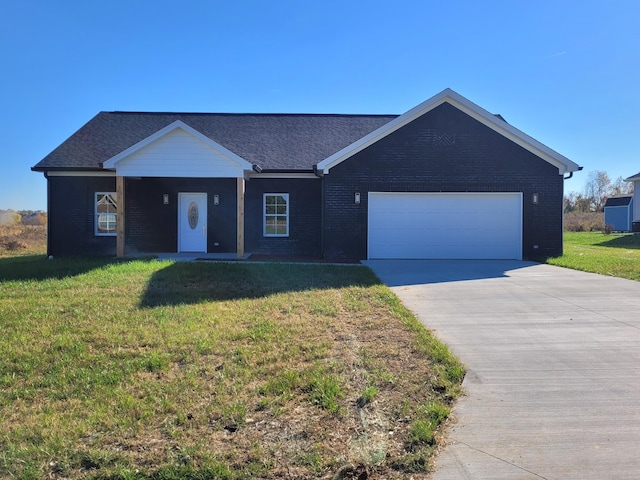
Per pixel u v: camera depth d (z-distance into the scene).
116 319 6.21
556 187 14.52
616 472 2.88
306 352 4.94
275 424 3.43
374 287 8.75
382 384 4.13
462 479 2.83
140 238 15.62
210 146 13.45
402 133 14.36
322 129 17.66
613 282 9.71
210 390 4.00
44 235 28.59
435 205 14.51
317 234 15.60
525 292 8.59
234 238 15.76
